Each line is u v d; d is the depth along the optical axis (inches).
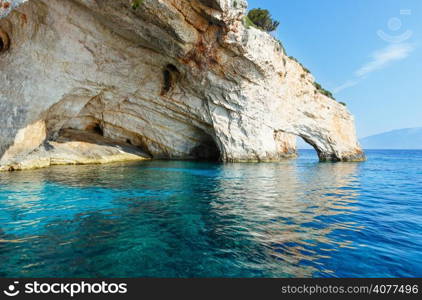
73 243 180.1
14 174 479.2
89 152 757.9
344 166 860.0
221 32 602.2
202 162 840.3
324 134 1035.3
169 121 880.3
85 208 270.8
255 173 591.2
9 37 491.8
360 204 308.2
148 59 675.4
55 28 506.0
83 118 786.8
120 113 815.1
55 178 449.4
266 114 858.1
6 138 485.1
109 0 478.0
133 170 593.3
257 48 688.4
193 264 154.3
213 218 243.3
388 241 191.6
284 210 275.4
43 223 220.7
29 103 506.3
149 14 512.1
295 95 951.6
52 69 534.6
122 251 169.0
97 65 606.2
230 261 158.2
